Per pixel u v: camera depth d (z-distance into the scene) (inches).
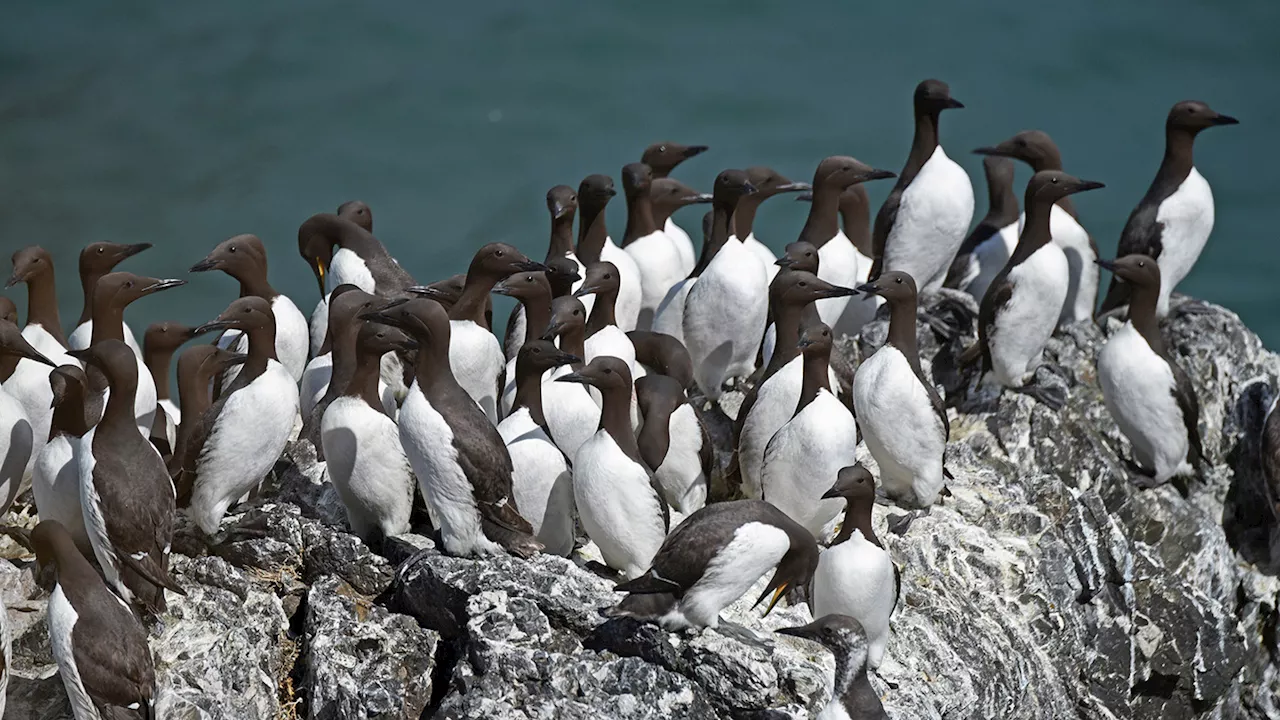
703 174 1692.9
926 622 542.9
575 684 452.1
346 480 501.0
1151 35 1958.7
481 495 476.1
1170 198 725.9
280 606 493.0
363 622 477.7
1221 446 714.8
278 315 621.0
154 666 455.2
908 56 1940.2
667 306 674.2
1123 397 646.5
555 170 1708.9
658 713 448.5
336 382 553.0
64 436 485.7
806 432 523.8
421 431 473.1
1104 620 613.0
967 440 665.0
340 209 698.8
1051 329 663.1
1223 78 1852.9
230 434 494.3
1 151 1711.4
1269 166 1632.6
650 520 481.4
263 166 1692.9
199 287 1429.6
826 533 564.4
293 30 2017.7
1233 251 1481.3
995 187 750.5
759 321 639.1
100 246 615.8
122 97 1840.6
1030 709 556.1
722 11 2034.9
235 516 525.7
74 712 437.1
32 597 486.0
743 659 446.0
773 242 1531.7
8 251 1478.8
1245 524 701.3
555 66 1930.4
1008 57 1923.0
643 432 532.7
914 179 715.4
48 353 593.3
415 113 1828.2
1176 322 745.6
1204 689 617.9
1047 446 661.3
